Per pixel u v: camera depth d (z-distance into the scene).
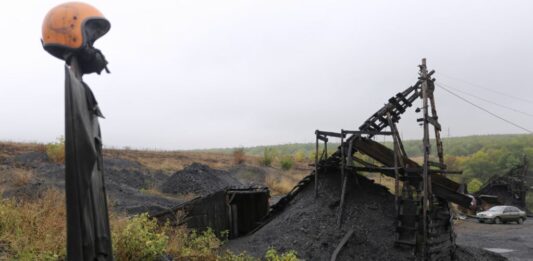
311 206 15.12
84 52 4.22
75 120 3.77
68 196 3.71
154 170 35.12
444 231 14.77
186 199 24.23
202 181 27.61
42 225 7.73
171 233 10.51
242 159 49.19
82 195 3.75
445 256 14.43
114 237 6.97
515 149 103.62
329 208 14.70
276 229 14.54
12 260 6.12
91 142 3.89
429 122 13.90
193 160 45.81
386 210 14.37
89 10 4.27
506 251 20.81
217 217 15.09
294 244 13.29
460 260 15.12
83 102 3.97
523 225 34.31
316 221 14.23
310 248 13.00
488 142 145.50
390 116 14.62
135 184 26.59
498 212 35.34
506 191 47.78
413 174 13.71
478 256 16.22
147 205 17.73
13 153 27.72
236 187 16.56
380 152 15.02
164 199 22.23
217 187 27.97
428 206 13.29
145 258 6.94
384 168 14.23
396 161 13.74
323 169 16.20
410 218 13.23
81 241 3.74
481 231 29.92
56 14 4.11
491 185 48.25
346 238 13.04
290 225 14.47
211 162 46.31
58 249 6.74
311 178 16.77
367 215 14.16
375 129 15.54
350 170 14.87
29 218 7.88
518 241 24.53
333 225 13.91
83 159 3.79
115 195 19.61
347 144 15.12
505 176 48.16
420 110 13.95
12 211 8.02
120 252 6.73
